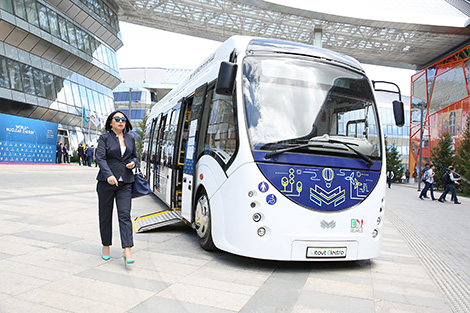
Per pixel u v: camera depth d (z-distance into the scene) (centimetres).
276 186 489
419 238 862
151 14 4538
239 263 526
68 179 1786
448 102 4347
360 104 566
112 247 571
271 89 532
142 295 386
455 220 1260
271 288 432
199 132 652
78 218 783
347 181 518
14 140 2841
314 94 545
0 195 1063
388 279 498
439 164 3809
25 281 405
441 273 550
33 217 766
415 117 5144
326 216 500
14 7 3047
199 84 720
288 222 487
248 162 492
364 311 381
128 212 484
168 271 470
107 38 4447
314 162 507
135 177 493
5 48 3073
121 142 492
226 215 515
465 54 4091
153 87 7862
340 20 3803
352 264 566
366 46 4791
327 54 599
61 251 528
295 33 4575
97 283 412
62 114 3656
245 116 511
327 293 428
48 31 3409
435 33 4169
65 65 3784
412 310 391
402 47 4750
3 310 331
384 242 776
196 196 636
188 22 4625
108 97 4644
